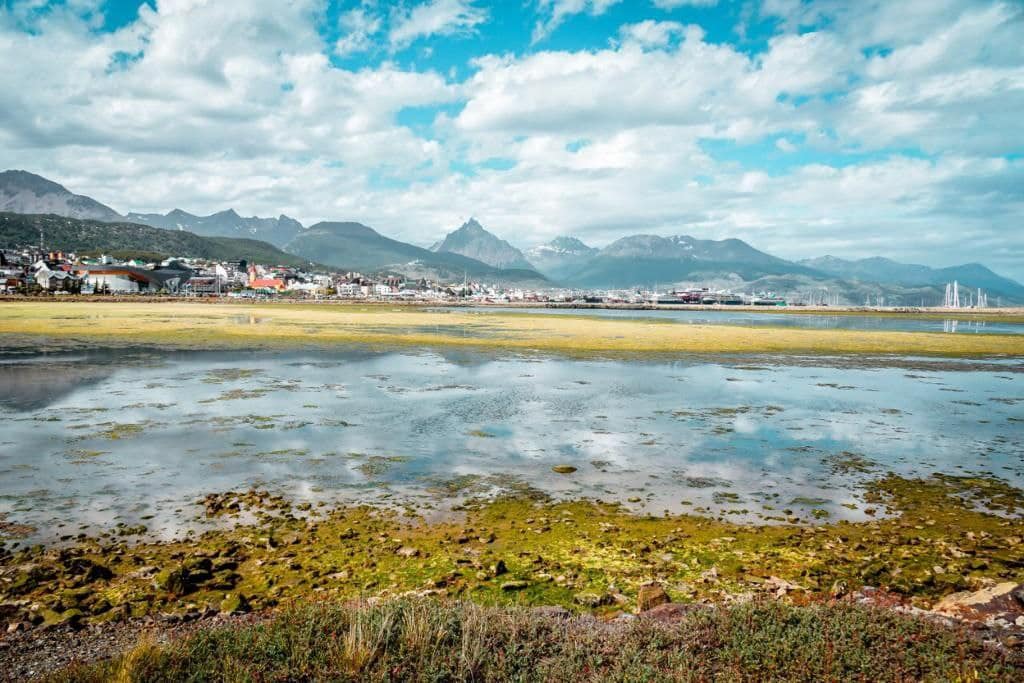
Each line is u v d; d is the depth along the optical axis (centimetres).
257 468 2217
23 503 1794
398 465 2303
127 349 5975
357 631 934
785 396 4081
